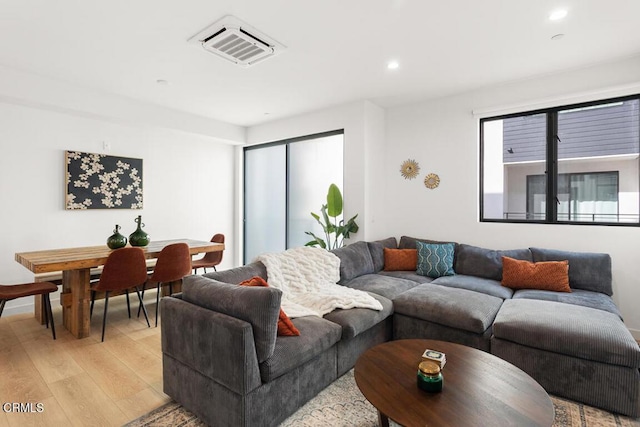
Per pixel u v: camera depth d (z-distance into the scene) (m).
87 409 1.98
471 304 2.64
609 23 2.43
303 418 1.91
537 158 3.61
